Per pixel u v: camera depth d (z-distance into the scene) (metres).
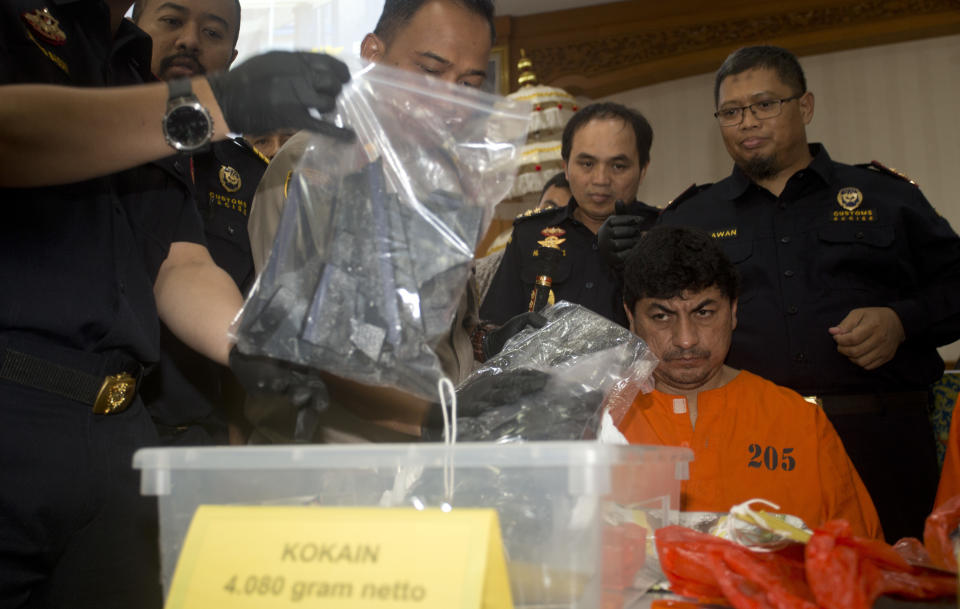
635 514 0.69
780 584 0.65
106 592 0.94
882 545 0.69
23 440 0.84
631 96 5.15
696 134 4.96
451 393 0.67
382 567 0.55
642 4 5.01
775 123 1.77
